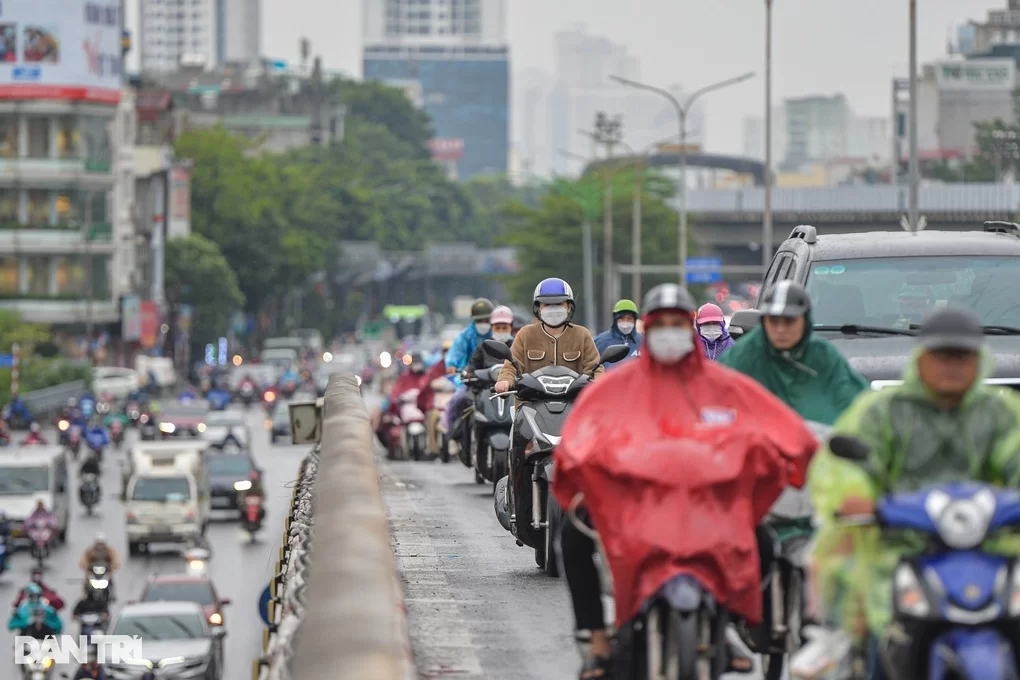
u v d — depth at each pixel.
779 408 18.70
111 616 90.44
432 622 25.97
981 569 15.45
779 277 33.50
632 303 41.19
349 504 22.28
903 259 31.84
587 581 19.31
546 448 30.06
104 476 156.50
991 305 31.12
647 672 18.02
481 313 52.16
